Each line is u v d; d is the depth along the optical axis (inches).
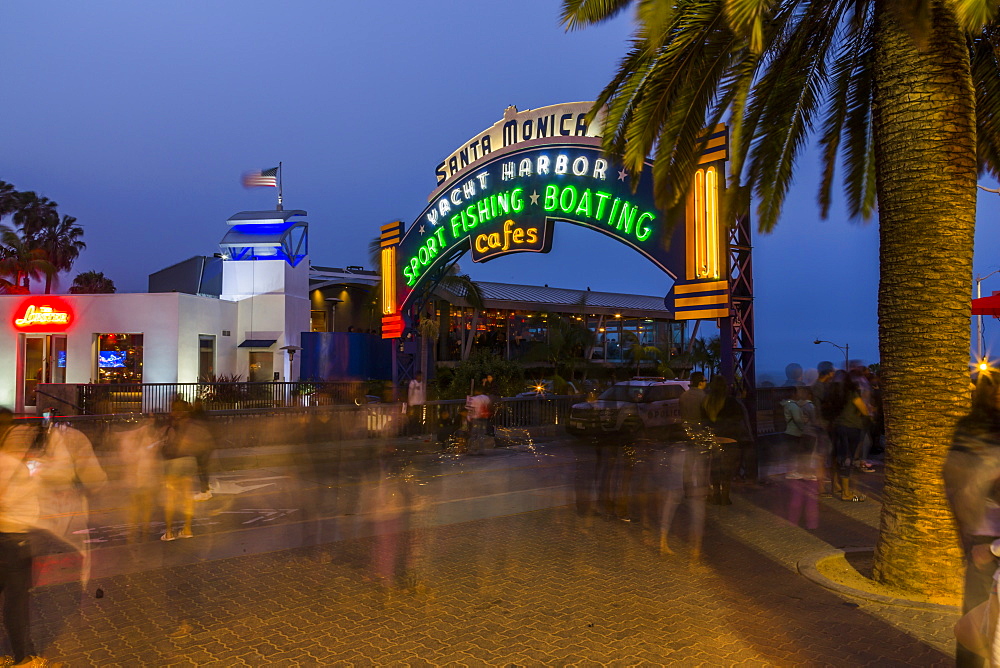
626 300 1876.2
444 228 701.3
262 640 191.6
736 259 466.9
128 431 557.0
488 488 436.8
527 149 604.7
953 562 219.0
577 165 561.9
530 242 602.9
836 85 369.4
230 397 879.7
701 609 212.8
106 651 184.9
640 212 512.1
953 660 173.8
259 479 483.2
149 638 193.6
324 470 518.9
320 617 208.7
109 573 255.0
